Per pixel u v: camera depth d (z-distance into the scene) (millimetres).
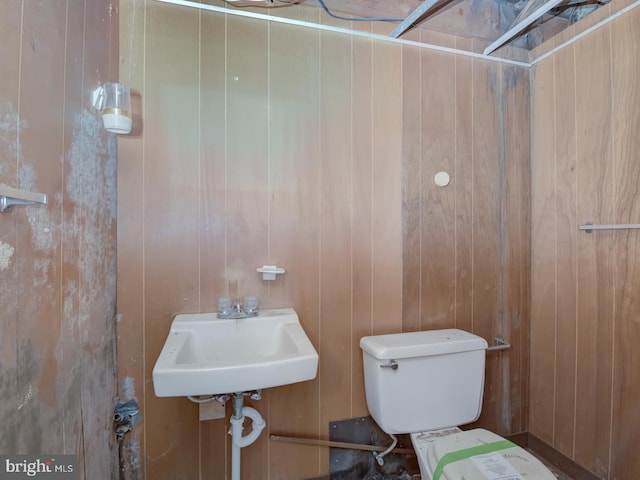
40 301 712
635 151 1191
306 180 1335
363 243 1402
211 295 1236
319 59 1349
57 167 792
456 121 1521
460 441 1120
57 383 780
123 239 1156
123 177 1154
